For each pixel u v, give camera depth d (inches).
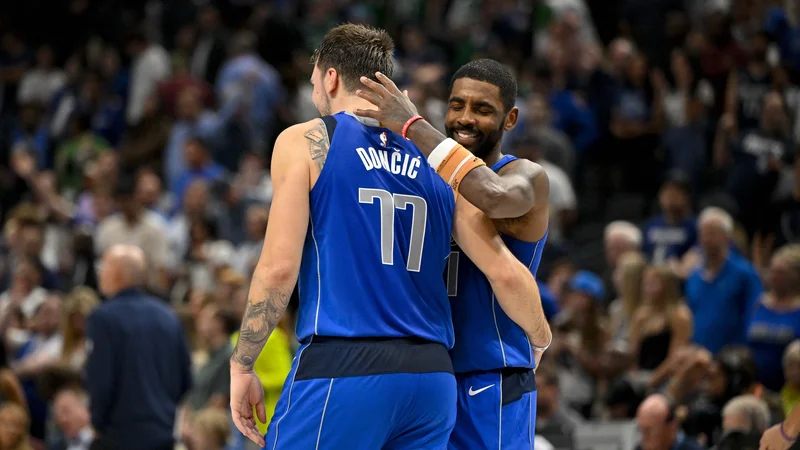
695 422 565.6
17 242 926.4
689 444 546.9
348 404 301.9
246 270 876.6
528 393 347.3
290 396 307.3
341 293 307.0
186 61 1371.8
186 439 684.1
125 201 960.9
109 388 606.9
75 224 1040.2
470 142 334.6
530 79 1239.5
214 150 1148.5
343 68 327.0
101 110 1296.8
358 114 318.7
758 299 723.4
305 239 313.9
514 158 334.6
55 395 685.3
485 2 1402.6
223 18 1403.8
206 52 1337.4
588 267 1064.2
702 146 1092.5
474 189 310.3
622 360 722.2
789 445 370.6
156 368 621.6
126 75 1331.2
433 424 314.8
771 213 863.1
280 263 301.7
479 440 338.0
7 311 858.8
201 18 1386.6
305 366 306.8
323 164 311.6
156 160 1196.5
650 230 914.7
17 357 834.2
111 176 1064.2
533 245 338.0
